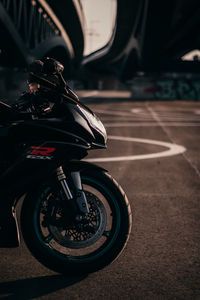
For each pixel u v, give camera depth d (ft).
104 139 8.27
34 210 8.16
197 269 8.86
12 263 9.09
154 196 14.71
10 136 7.81
